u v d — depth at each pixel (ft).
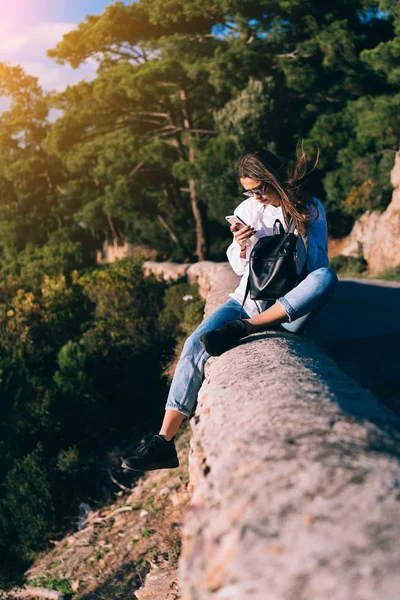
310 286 9.99
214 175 93.50
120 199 120.16
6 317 51.42
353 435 5.08
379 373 14.06
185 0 96.32
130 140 109.91
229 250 11.39
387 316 25.34
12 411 39.68
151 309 48.73
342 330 21.83
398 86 100.63
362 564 3.25
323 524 3.68
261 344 9.54
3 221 153.48
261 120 91.50
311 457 4.60
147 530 25.08
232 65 91.91
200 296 46.11
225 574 3.65
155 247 134.62
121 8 103.40
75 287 56.18
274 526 3.83
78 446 40.42
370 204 92.48
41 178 153.07
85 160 116.57
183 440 30.94
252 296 10.38
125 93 103.30
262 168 10.48
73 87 111.55
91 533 29.66
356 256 95.55
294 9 93.76
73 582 26.02
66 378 42.04
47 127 151.23
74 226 152.15
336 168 100.01
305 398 6.26
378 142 91.71
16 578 29.58
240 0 91.66
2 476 37.86
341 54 93.76
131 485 34.42
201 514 4.70
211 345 9.73
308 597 3.15
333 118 95.66
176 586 17.10
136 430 41.04
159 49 100.27
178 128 108.47
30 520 33.76
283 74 99.71
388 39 104.99
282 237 10.52
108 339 45.96
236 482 4.68
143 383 43.39
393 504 3.74
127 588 21.99
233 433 5.86
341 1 102.83
